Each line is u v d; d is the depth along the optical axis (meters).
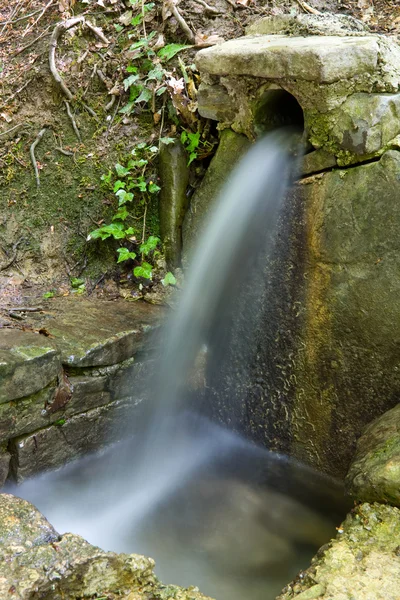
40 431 3.43
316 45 3.14
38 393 3.35
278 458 3.94
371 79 3.13
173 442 4.17
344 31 3.57
